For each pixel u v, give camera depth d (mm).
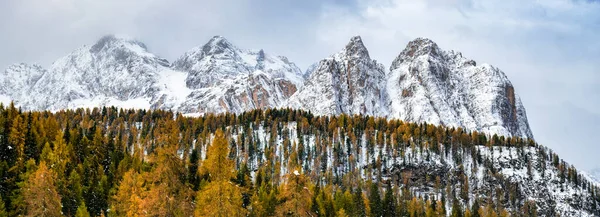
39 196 63719
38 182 64625
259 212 69188
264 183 115688
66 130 129750
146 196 48594
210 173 50250
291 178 53656
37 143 116688
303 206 52562
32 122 127875
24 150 111250
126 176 69250
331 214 108875
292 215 52438
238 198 48250
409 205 172125
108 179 107750
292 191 53000
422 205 184375
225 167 49500
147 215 45125
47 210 63781
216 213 46125
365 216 134500
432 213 161750
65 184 94500
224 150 49938
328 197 117375
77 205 90438
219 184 47312
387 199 148125
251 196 79188
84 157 119562
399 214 148125
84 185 102625
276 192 100875
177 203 45531
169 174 46281
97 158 120500
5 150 105938
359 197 134000
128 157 117500
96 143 126188
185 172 48375
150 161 47469
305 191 53219
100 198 94250
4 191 89188
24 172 97000
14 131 110688
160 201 45000
